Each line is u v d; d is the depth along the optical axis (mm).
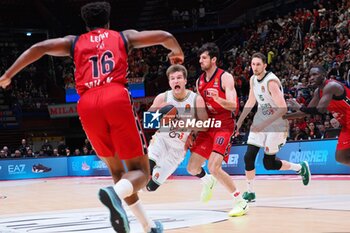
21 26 25547
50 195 9711
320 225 4340
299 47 17016
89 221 5258
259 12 22609
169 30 23891
